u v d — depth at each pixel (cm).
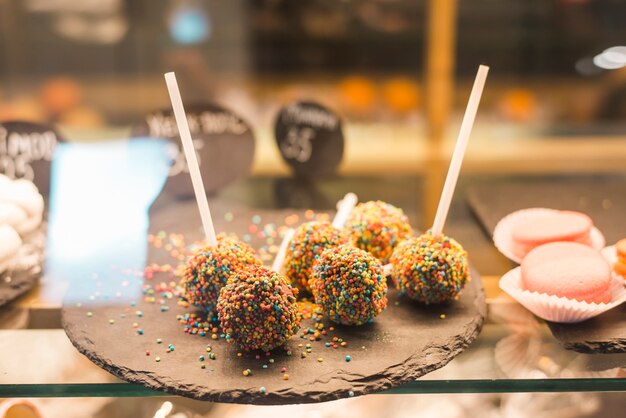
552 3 75
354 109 79
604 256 52
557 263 48
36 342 46
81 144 71
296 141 68
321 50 79
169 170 65
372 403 50
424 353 44
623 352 44
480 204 62
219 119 66
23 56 79
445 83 76
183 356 44
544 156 71
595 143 73
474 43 76
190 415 49
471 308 48
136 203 63
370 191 65
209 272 46
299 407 50
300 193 65
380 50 79
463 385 43
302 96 80
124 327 47
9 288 50
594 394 52
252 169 69
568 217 54
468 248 56
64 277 52
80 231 58
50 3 78
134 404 49
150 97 81
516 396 51
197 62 80
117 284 52
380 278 45
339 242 49
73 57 80
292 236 51
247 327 43
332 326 46
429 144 73
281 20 78
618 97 78
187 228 60
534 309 47
